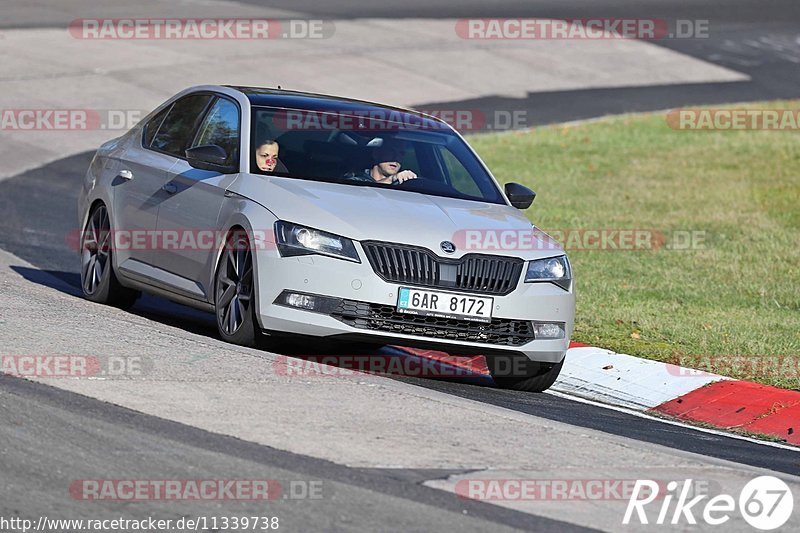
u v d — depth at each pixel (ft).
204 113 117.39
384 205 103.60
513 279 102.37
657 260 170.81
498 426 86.17
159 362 92.43
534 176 233.55
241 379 90.22
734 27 425.69
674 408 108.27
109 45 323.57
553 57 359.87
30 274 142.72
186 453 72.18
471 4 432.25
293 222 99.60
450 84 317.83
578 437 86.07
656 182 232.32
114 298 123.44
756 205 214.07
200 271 108.58
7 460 68.64
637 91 330.54
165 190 114.32
